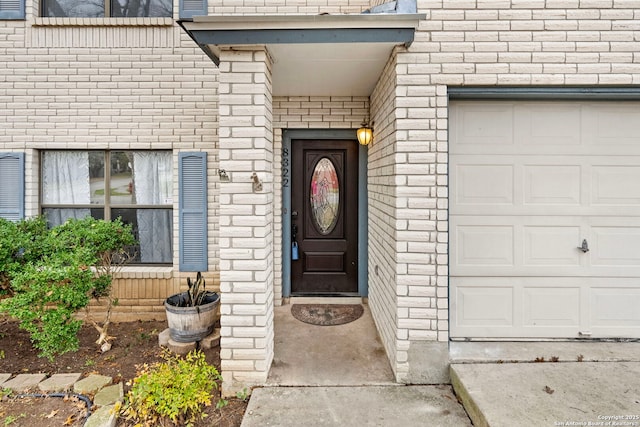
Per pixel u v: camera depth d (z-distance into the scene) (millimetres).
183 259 4402
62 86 4328
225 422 2557
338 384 2906
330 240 4879
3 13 4250
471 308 3178
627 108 3119
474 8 2859
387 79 3242
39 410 2676
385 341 3463
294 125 4555
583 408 2311
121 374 3162
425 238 2908
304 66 3309
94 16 4520
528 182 3146
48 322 2957
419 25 2846
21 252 3574
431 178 2896
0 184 4309
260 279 2885
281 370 3098
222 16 2602
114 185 4559
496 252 3164
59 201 4543
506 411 2283
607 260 3158
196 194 4387
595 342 3154
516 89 2918
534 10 2857
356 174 4820
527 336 3178
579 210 3145
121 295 4391
